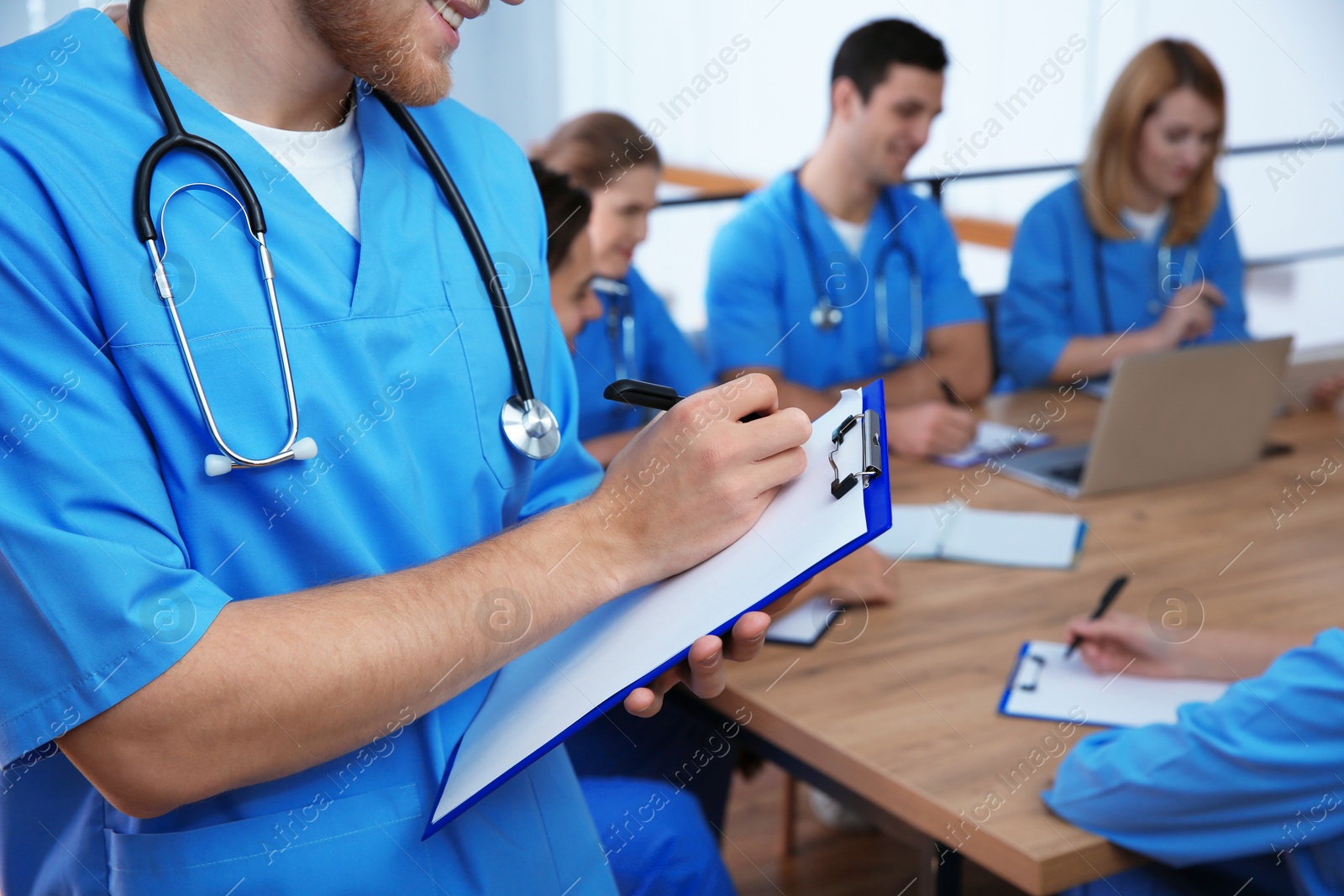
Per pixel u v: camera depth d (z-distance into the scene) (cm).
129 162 58
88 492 50
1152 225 244
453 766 62
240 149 62
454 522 67
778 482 59
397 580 54
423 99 62
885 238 218
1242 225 445
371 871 61
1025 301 244
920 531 149
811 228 211
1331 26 397
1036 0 505
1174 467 167
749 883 173
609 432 200
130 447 53
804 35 599
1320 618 122
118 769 50
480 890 64
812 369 216
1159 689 108
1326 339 405
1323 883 91
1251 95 436
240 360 58
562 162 202
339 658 51
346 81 66
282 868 59
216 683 49
